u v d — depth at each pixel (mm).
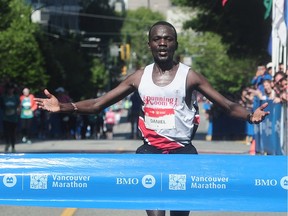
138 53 105875
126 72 88062
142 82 7566
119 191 7395
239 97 34125
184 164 7367
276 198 7332
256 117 7391
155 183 7367
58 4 67000
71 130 39906
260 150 21953
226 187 7340
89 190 7406
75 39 71438
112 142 29750
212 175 7348
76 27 84938
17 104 24766
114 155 7426
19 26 46219
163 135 7574
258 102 22344
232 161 7359
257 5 42750
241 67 67188
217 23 45125
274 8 20312
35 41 46625
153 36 7516
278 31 19188
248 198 7340
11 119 24500
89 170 7398
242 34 44312
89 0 87375
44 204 7406
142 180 7375
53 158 7430
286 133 16422
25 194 7418
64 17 77062
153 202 7367
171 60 7523
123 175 7379
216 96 7555
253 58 46250
